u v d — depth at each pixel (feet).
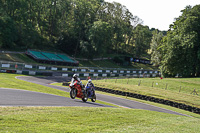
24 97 42.29
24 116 24.44
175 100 95.45
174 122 35.37
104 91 113.29
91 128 23.09
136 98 102.32
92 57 281.54
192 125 34.32
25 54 207.92
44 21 290.35
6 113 24.97
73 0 293.02
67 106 37.91
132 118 33.37
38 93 54.75
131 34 395.14
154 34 351.87
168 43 182.19
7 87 57.88
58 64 218.38
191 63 171.01
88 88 52.42
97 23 276.00
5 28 202.80
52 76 162.40
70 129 21.52
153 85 135.03
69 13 309.22
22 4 233.35
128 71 255.50
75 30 291.38
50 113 28.04
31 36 229.66
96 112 33.73
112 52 358.64
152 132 24.70
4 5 230.48
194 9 179.32
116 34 361.10
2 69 136.67
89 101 56.13
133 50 398.83
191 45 167.22
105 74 210.59
